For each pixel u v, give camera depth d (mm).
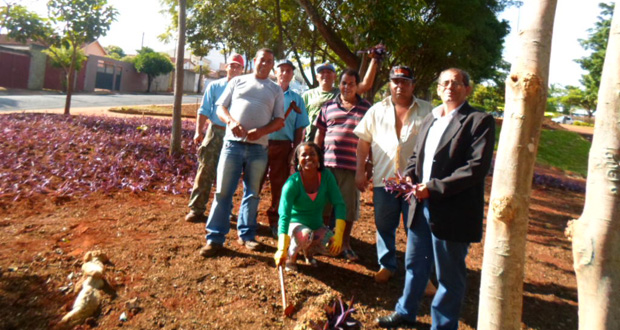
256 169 4031
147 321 2766
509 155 1700
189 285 3238
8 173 5602
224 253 3873
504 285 1744
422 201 2783
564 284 4086
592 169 1521
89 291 2910
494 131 2535
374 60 4387
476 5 14680
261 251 4027
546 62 1651
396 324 2984
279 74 4633
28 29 16594
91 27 14148
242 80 4062
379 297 3389
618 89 1444
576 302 3709
